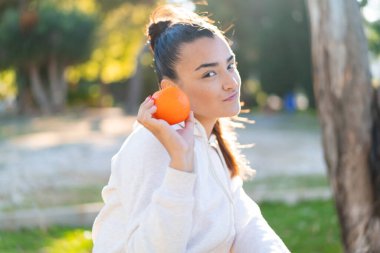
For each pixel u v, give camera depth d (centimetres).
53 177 994
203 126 212
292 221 687
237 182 232
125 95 4850
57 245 580
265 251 212
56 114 3155
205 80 198
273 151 1393
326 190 827
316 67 447
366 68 430
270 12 3023
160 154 187
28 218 659
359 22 434
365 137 423
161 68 206
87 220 688
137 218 182
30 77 3278
